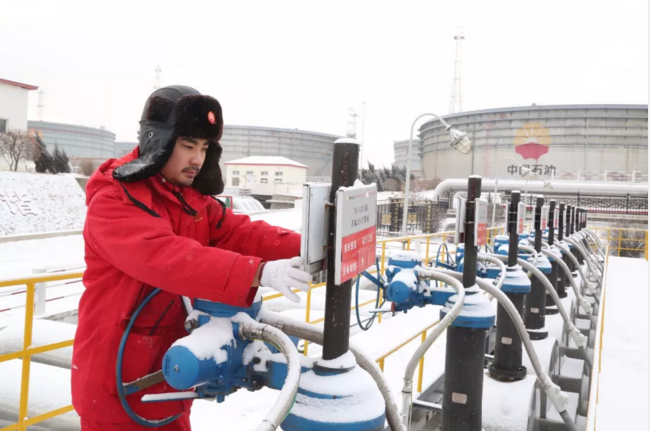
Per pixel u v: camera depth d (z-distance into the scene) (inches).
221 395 58.6
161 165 54.4
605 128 2098.9
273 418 42.4
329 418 51.8
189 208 60.6
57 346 110.9
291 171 2122.3
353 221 55.1
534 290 217.5
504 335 166.6
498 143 2246.6
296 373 47.4
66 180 952.3
